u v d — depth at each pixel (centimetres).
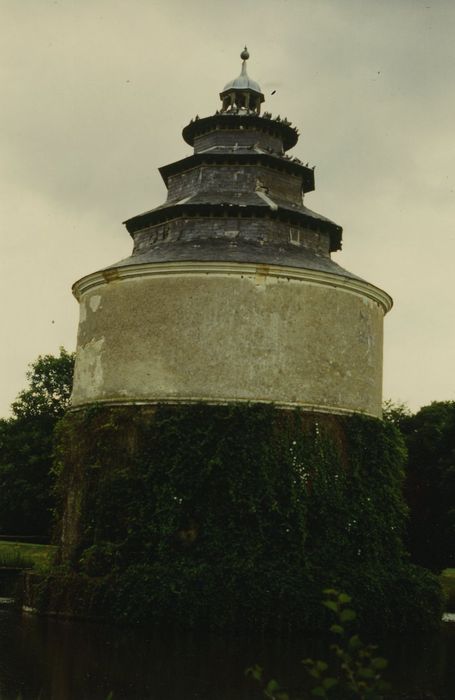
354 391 3062
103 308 3117
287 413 2855
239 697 1617
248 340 2898
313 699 1620
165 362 2908
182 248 3128
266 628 2433
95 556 2739
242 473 2692
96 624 2555
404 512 3109
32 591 2984
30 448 6300
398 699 1669
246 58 3853
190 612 2425
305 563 2638
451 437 5047
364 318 3172
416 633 2694
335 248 3684
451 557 5166
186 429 2764
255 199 3328
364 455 3003
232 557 2572
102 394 3028
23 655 2020
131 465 2808
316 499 2783
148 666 1898
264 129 3634
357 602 2577
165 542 2644
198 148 3672
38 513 6309
